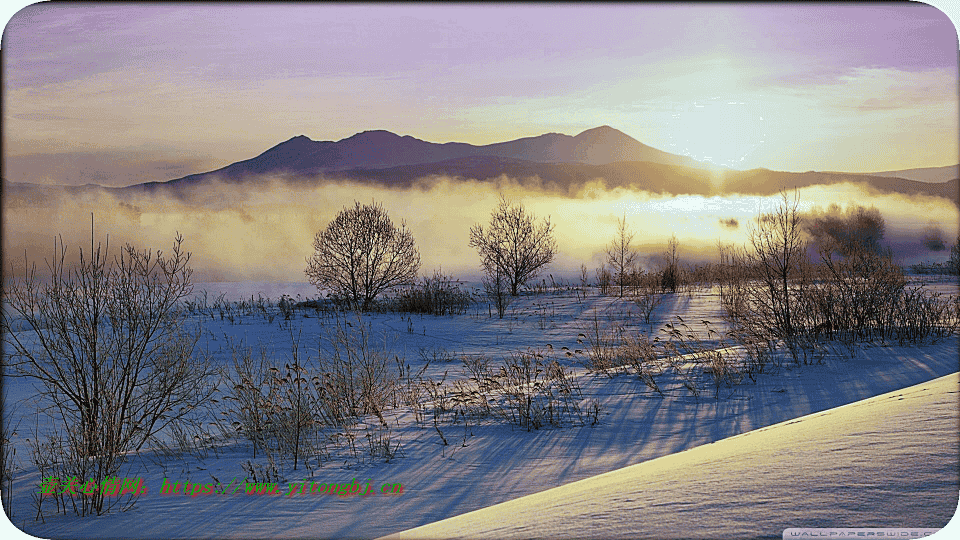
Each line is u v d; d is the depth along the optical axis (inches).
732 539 134.9
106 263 319.3
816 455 188.4
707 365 429.7
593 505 174.4
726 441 256.2
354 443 309.9
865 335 500.1
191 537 207.3
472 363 569.6
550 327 794.8
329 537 200.2
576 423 326.0
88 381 324.2
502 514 185.3
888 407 243.6
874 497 148.6
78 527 222.8
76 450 286.4
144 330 328.8
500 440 302.8
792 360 431.8
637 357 475.5
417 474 259.8
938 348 450.6
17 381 495.2
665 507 161.6
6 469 306.3
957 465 161.6
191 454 311.7
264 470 274.5
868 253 568.1
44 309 307.0
